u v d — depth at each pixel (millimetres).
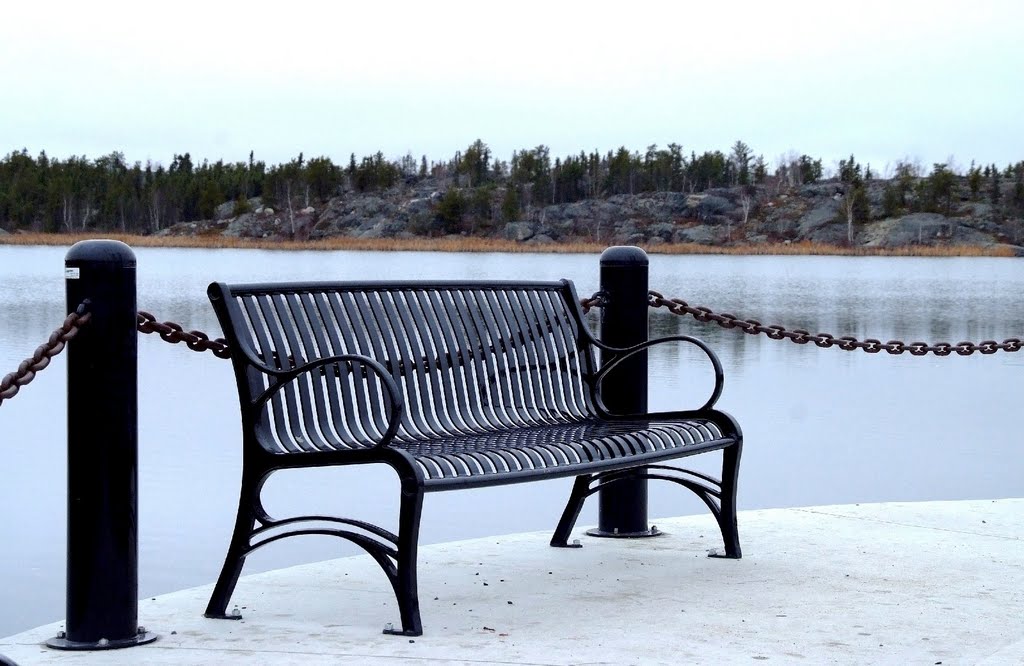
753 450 8477
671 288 39562
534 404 4449
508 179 86812
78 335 3109
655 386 11914
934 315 26375
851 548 4527
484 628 3393
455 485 3252
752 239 86750
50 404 9742
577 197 87875
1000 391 12039
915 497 6848
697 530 4914
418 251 77500
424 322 4082
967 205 91500
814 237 85938
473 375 4234
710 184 91625
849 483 7293
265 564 5184
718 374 4391
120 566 3186
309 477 7090
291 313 3633
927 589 3887
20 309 21391
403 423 3902
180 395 10336
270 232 76125
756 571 4145
